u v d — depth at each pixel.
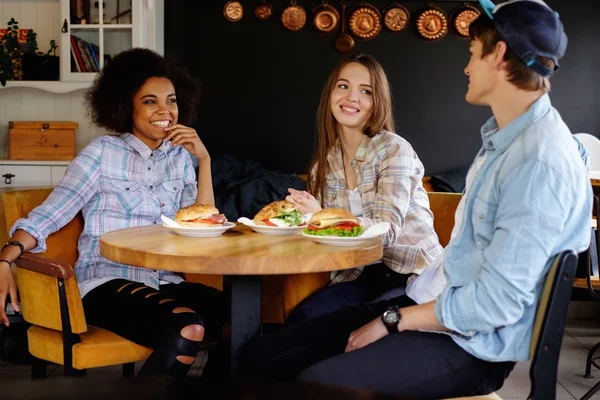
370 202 2.49
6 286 2.25
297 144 5.23
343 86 2.52
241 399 0.97
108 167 2.53
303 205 2.28
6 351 3.51
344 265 1.86
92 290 2.36
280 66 5.18
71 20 4.83
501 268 1.50
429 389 1.59
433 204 2.81
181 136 2.65
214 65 5.18
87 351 2.11
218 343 2.46
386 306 2.06
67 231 2.51
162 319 2.14
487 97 1.68
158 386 0.99
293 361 1.94
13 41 4.95
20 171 4.86
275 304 2.70
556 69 1.63
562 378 3.48
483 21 1.65
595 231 3.33
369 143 2.50
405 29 5.17
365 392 1.07
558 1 5.14
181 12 5.13
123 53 2.68
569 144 1.56
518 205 1.51
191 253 1.81
